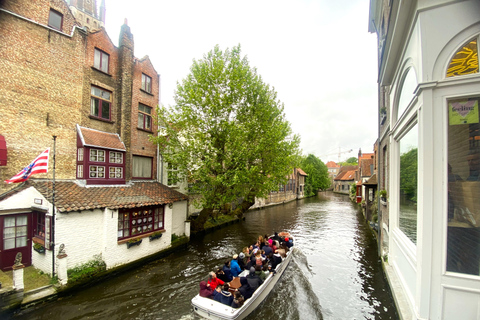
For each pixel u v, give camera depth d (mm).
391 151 6293
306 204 31844
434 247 3361
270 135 10633
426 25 3525
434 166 3406
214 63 10711
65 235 7012
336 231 15180
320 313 6184
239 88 10305
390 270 6871
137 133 12141
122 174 10641
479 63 3258
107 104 10922
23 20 8172
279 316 6078
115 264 8188
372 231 14789
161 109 11109
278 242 9945
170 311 6242
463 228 3270
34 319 5715
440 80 3375
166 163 14000
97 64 10578
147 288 7465
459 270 3254
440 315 3283
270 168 11352
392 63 5383
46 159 7078
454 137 3361
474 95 3254
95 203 7797
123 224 8672
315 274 8617
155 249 9828
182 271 8820
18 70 8000
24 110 8102
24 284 6508
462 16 3344
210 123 10578
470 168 3297
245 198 12625
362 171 26750
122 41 11367
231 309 5656
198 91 10391
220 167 10516
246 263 8320
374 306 6344
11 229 7230
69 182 8742
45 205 7109
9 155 7719
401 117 4855
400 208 5844
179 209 11797
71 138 9406
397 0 3938
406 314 4461
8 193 7453
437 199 3375
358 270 8836
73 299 6652
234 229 15734
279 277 8188
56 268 6793
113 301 6672
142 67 12562
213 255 10656
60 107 9086
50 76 8828
